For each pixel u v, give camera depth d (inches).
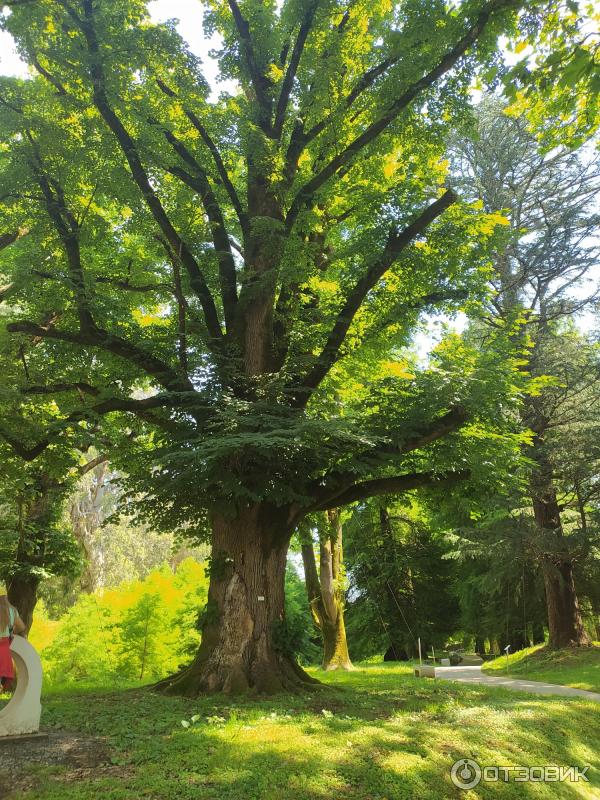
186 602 809.5
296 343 510.3
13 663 274.2
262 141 470.3
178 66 469.7
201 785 223.9
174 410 449.1
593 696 507.2
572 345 847.1
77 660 695.1
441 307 579.8
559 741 330.0
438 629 1353.3
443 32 441.1
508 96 307.3
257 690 393.4
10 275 526.0
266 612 426.0
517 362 522.6
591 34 273.0
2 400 451.8
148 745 263.4
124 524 1499.8
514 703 399.5
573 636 859.4
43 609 1111.0
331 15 521.3
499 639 1322.6
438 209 478.6
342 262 585.6
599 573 882.1
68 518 1182.3
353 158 548.7
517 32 425.7
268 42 528.7
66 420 462.6
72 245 484.1
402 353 756.0
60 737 271.1
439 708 365.7
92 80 443.5
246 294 474.0
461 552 903.7
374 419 465.1
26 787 214.2
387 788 236.4
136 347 470.0
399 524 1405.0
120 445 524.1
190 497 436.8
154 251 558.6
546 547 818.8
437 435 452.1
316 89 470.6
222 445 340.2
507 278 906.1
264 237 463.5
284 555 454.9
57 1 431.2
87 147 478.3
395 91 470.3
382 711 352.2
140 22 491.8
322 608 927.0
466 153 953.5
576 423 834.8
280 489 408.5
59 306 497.7
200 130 521.3
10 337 475.2
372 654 1419.8
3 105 470.6
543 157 892.0
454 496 562.6
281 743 268.1
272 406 404.2
